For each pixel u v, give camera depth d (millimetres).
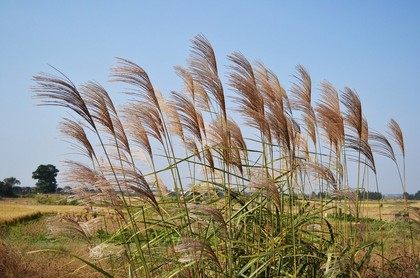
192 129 2426
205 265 2154
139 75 2225
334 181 2465
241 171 2439
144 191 2006
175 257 2156
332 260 2268
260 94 2346
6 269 3543
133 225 2117
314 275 2328
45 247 4340
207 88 2346
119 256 2195
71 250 4012
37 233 6328
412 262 2791
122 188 1988
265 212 2381
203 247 1766
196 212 2068
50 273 3482
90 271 3418
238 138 2473
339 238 2529
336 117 2713
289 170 2432
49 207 12609
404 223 2836
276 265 2223
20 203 17953
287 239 2299
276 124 2314
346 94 2701
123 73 2203
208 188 2443
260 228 2258
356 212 2525
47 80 1905
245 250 2258
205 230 2277
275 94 2604
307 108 2826
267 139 2426
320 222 2508
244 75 2375
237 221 2268
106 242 2252
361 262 2447
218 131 2375
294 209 2516
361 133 2752
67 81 1954
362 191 2713
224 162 2479
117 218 2211
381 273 2676
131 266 2277
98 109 2148
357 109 2697
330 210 2672
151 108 2314
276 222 2328
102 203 2145
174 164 2301
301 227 2398
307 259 2316
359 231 2553
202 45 2402
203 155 2531
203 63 2367
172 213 2432
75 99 1974
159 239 2225
